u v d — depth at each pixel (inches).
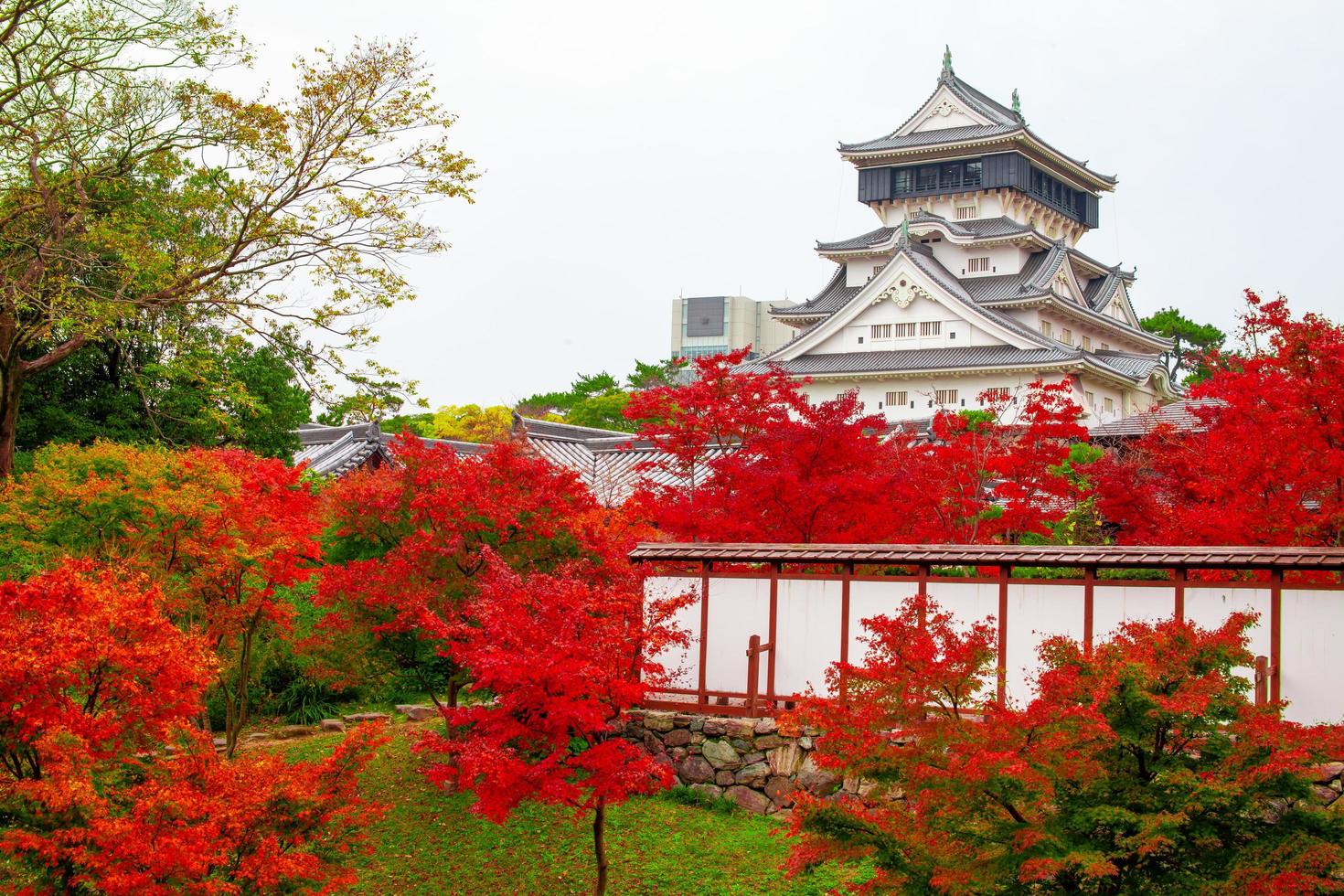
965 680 437.1
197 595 671.8
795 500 816.9
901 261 2586.1
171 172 912.9
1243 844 398.0
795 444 829.8
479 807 563.5
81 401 1111.0
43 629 412.8
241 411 1215.6
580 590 570.3
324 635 731.4
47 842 392.5
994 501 1123.9
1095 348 2910.9
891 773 426.6
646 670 607.5
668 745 714.2
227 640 698.8
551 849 650.8
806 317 2903.5
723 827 662.5
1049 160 3038.9
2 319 848.9
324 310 872.9
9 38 868.6
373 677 762.2
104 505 654.5
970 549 648.4
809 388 2640.3
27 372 861.2
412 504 702.5
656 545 729.6
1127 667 398.6
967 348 2536.9
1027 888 402.0
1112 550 614.5
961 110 3009.4
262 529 671.8
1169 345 3016.7
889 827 424.8
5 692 405.7
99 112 887.7
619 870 622.2
